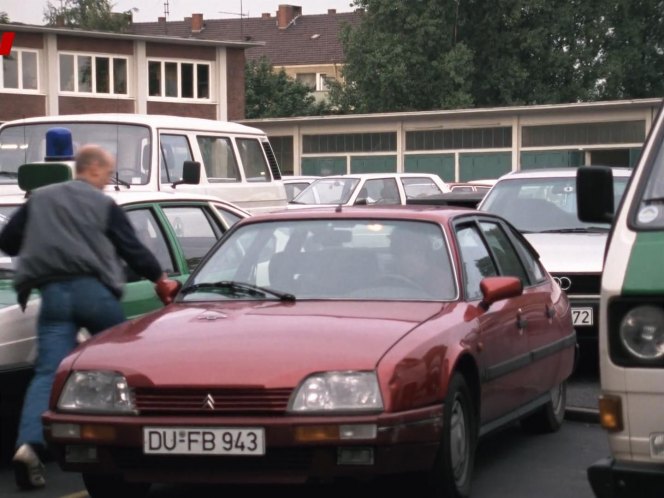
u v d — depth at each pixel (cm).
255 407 700
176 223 1113
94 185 880
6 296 930
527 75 7569
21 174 1023
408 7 7612
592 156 5912
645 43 7869
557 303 1027
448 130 6256
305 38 10606
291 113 8450
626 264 607
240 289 851
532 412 968
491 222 982
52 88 6228
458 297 833
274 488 861
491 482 877
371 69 7569
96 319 852
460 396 782
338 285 843
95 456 725
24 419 832
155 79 6638
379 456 693
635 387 590
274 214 923
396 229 880
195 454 700
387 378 702
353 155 6531
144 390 714
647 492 586
